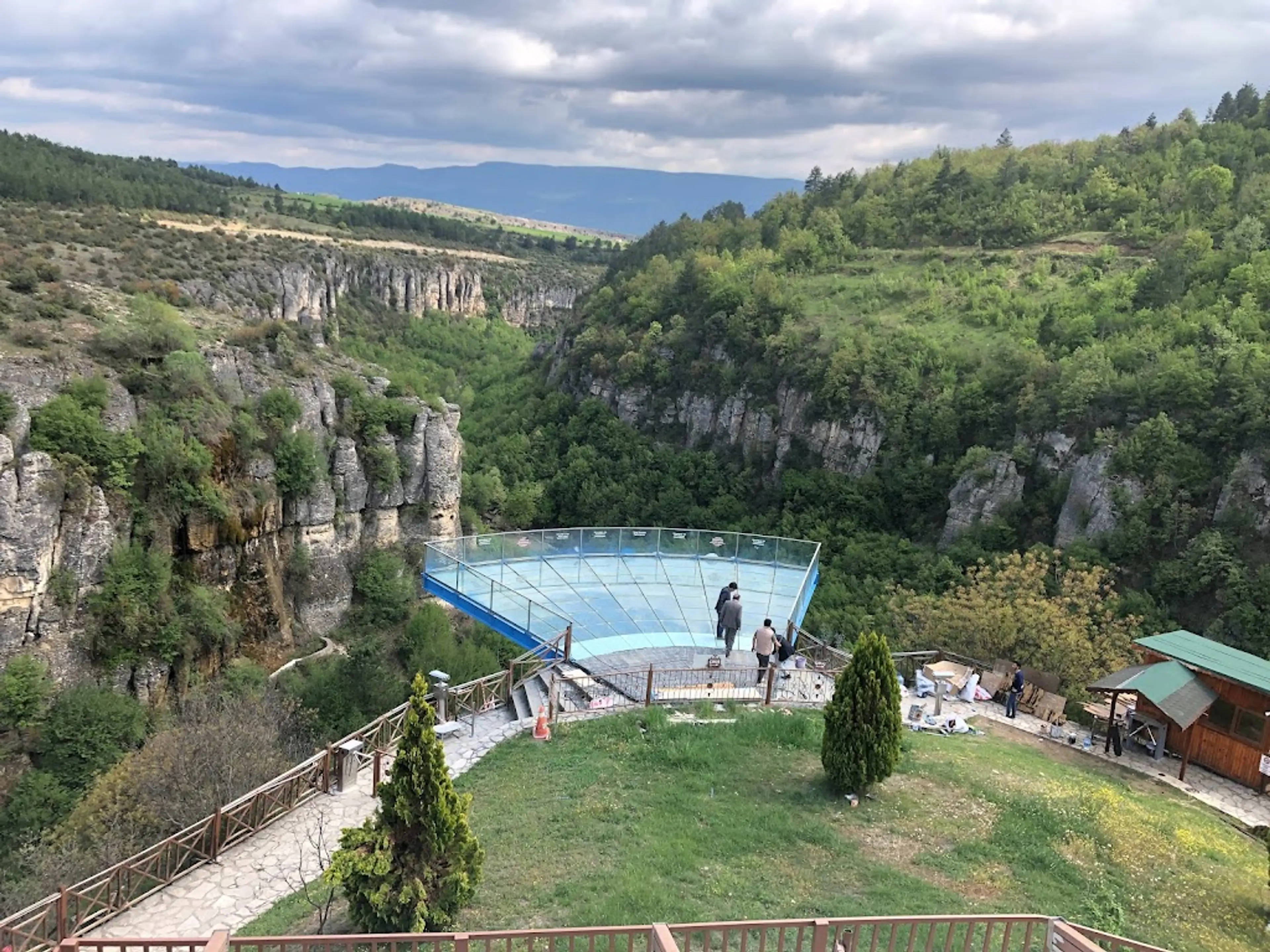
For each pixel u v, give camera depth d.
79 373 40.88
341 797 19.03
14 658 34.44
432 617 51.75
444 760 12.69
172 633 39.31
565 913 13.03
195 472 42.47
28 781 31.61
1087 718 24.92
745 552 31.98
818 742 19.83
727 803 16.94
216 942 9.45
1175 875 15.22
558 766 18.94
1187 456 55.09
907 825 16.27
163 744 27.14
